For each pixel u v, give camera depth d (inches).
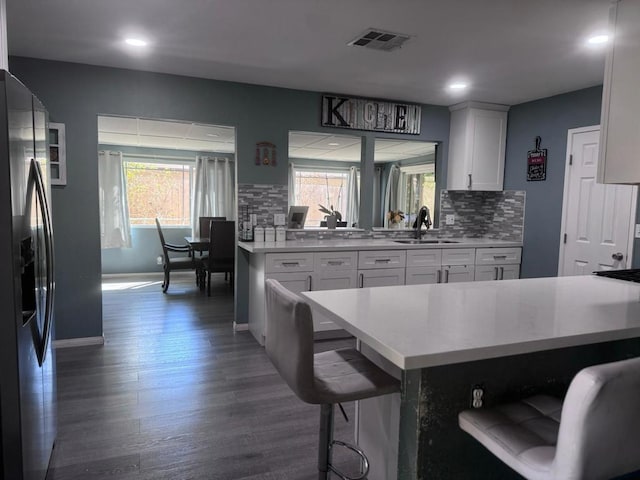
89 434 90.7
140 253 291.9
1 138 56.6
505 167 189.8
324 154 335.9
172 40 116.6
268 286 62.1
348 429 94.9
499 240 190.4
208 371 124.7
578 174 158.2
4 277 57.8
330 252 149.5
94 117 140.5
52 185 137.3
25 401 61.2
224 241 219.8
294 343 52.7
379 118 177.6
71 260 141.3
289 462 82.5
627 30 70.1
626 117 70.3
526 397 57.7
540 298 73.2
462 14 97.5
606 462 38.2
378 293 76.4
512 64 131.0
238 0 93.0
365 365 62.5
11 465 59.6
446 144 191.9
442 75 143.4
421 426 53.0
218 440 89.5
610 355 65.1
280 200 167.2
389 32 108.7
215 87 153.9
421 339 49.7
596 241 152.3
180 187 310.7
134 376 120.5
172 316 182.4
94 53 127.7
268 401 107.0
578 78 143.9
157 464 81.0
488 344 48.1
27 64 132.4
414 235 191.6
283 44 118.3
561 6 92.3
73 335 143.3
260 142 161.9
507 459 44.5
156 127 217.5
